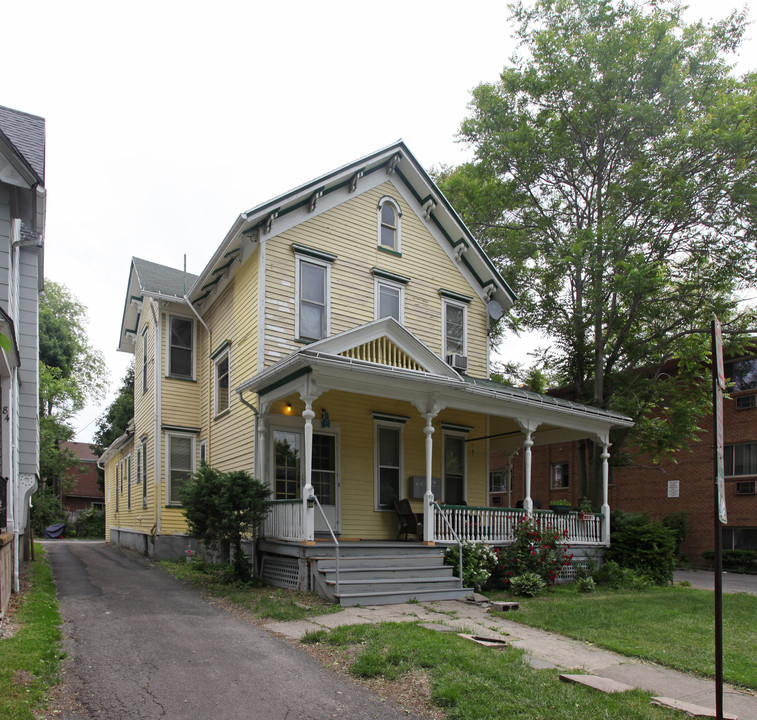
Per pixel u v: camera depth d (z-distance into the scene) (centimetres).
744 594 1304
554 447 3073
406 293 1588
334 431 1403
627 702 534
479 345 1747
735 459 2445
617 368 2100
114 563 1545
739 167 1647
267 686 561
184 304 1766
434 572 1124
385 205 1605
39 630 704
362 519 1412
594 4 1908
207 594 1045
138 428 2011
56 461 3759
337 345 1189
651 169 1761
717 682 424
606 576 1397
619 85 1803
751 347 2406
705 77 1834
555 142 1880
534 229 2080
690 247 1862
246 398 1374
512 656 653
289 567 1103
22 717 452
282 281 1358
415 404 1267
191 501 1137
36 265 1262
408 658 625
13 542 986
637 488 2747
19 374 1213
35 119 1296
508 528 1367
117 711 493
